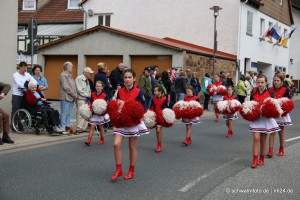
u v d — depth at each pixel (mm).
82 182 6672
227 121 11992
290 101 9086
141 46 20594
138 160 8469
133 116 6527
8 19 11930
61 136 11000
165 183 6688
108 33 21266
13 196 5875
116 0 30078
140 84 13750
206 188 6426
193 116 10148
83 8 31000
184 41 27984
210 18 27141
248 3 27344
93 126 10062
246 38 27453
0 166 7660
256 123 7977
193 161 8477
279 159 8844
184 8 28000
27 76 11469
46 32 30812
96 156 8750
